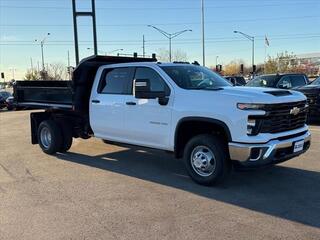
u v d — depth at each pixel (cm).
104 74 862
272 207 584
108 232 503
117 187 696
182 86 717
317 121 1469
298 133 679
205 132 702
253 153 621
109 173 793
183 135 720
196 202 609
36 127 1028
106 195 651
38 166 862
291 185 690
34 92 1028
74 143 1130
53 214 568
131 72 801
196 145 686
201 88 708
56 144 958
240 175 753
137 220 540
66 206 601
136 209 583
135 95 736
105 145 1091
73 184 718
